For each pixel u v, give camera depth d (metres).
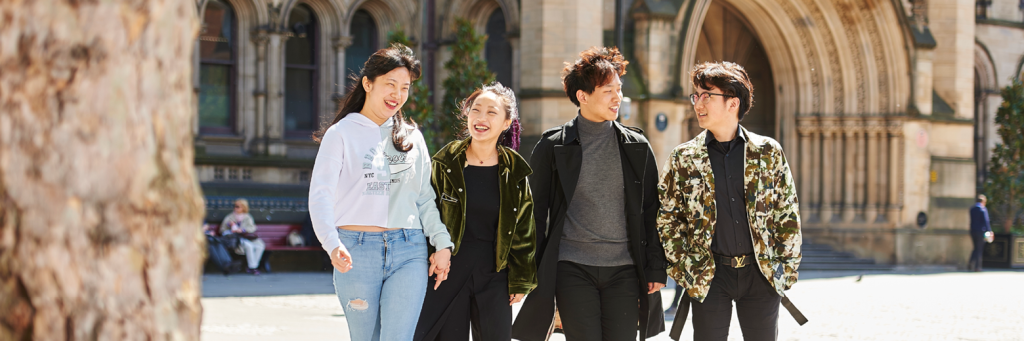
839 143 20.64
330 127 4.14
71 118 1.71
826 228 20.56
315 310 9.72
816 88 20.62
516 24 17.03
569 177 4.53
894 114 20.33
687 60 17.30
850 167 20.64
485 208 4.40
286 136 17.64
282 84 17.41
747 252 4.47
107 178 1.75
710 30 21.47
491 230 4.43
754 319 4.53
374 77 4.19
